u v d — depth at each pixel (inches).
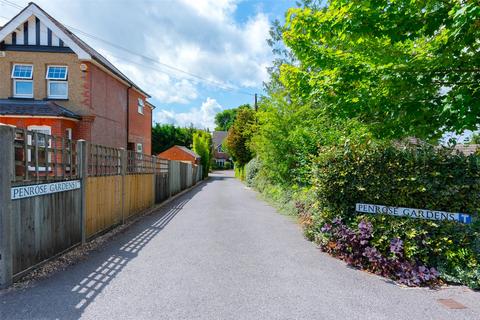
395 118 225.3
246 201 592.7
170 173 654.5
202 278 183.3
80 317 134.2
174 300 153.2
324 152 251.3
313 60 232.8
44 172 201.2
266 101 529.3
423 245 196.5
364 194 220.1
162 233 301.3
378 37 205.6
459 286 181.5
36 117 513.3
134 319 133.8
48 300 150.0
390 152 217.6
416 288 177.6
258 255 231.5
